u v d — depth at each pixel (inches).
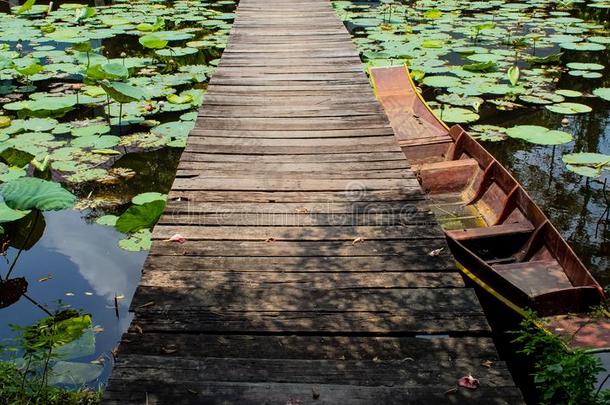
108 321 141.3
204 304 106.3
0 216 163.0
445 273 115.5
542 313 123.3
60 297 150.3
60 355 124.0
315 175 158.4
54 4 490.9
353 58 268.4
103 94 275.0
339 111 205.8
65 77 308.7
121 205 191.9
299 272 116.2
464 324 101.3
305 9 375.9
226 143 178.5
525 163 228.1
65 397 112.6
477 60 331.9
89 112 263.9
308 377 89.0
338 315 104.0
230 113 203.6
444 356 94.0
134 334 98.7
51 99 254.4
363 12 470.3
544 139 228.7
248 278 114.1
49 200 152.7
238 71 250.2
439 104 271.9
